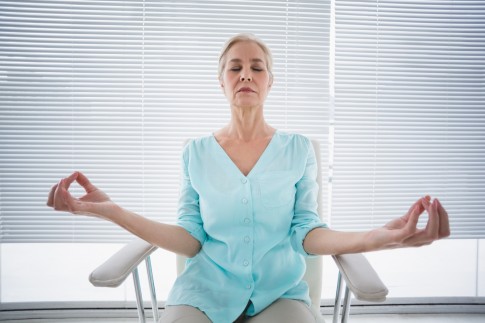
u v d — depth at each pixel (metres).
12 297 1.80
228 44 1.17
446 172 1.76
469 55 1.73
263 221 1.09
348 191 1.74
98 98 1.69
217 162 1.15
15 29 1.63
